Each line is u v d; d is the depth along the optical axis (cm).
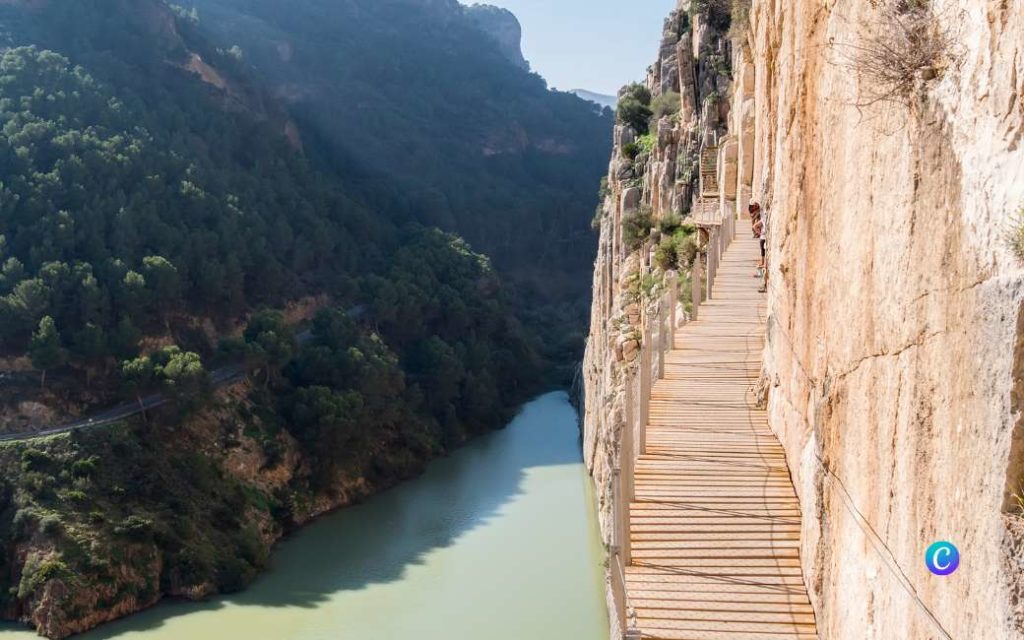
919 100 714
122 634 5075
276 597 5397
